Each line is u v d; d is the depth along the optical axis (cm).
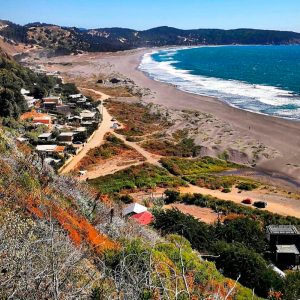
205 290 1416
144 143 8356
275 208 5184
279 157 7450
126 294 660
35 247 864
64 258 870
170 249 1786
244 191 5881
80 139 8006
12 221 1145
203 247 2933
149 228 3056
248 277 2375
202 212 4875
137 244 1541
